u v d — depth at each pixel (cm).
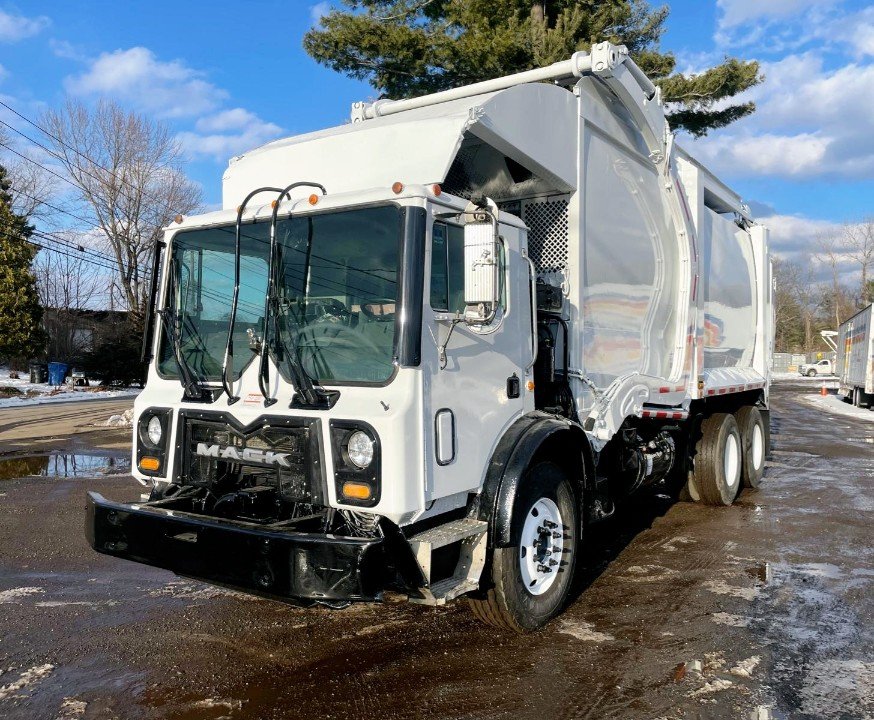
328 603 352
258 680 403
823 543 694
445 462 389
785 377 6084
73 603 523
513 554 439
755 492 957
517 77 564
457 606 519
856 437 1639
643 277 653
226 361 411
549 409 512
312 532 369
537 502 466
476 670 415
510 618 443
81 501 862
